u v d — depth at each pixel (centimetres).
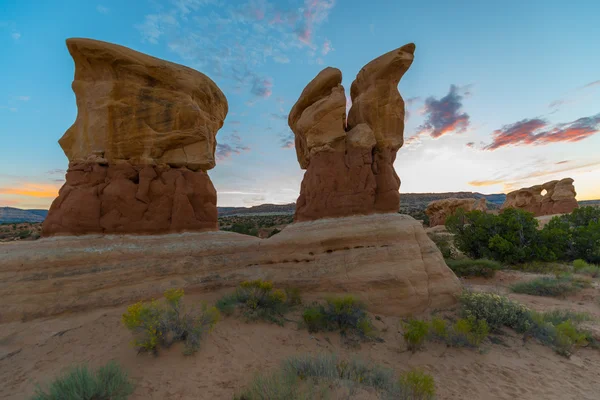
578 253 2073
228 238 1008
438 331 723
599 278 1548
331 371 516
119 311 693
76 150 879
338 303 745
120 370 451
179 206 952
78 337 583
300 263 928
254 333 670
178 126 960
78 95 887
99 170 853
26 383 447
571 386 585
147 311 559
